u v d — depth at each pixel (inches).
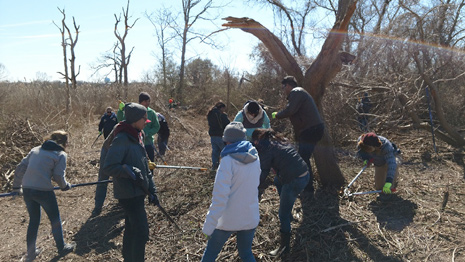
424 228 145.9
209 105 661.9
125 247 121.3
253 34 180.1
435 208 164.2
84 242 153.0
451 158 254.2
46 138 140.3
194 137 410.9
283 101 322.7
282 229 133.7
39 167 134.4
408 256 127.3
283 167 127.8
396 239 137.9
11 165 265.0
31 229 139.3
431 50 352.5
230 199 103.2
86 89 629.6
